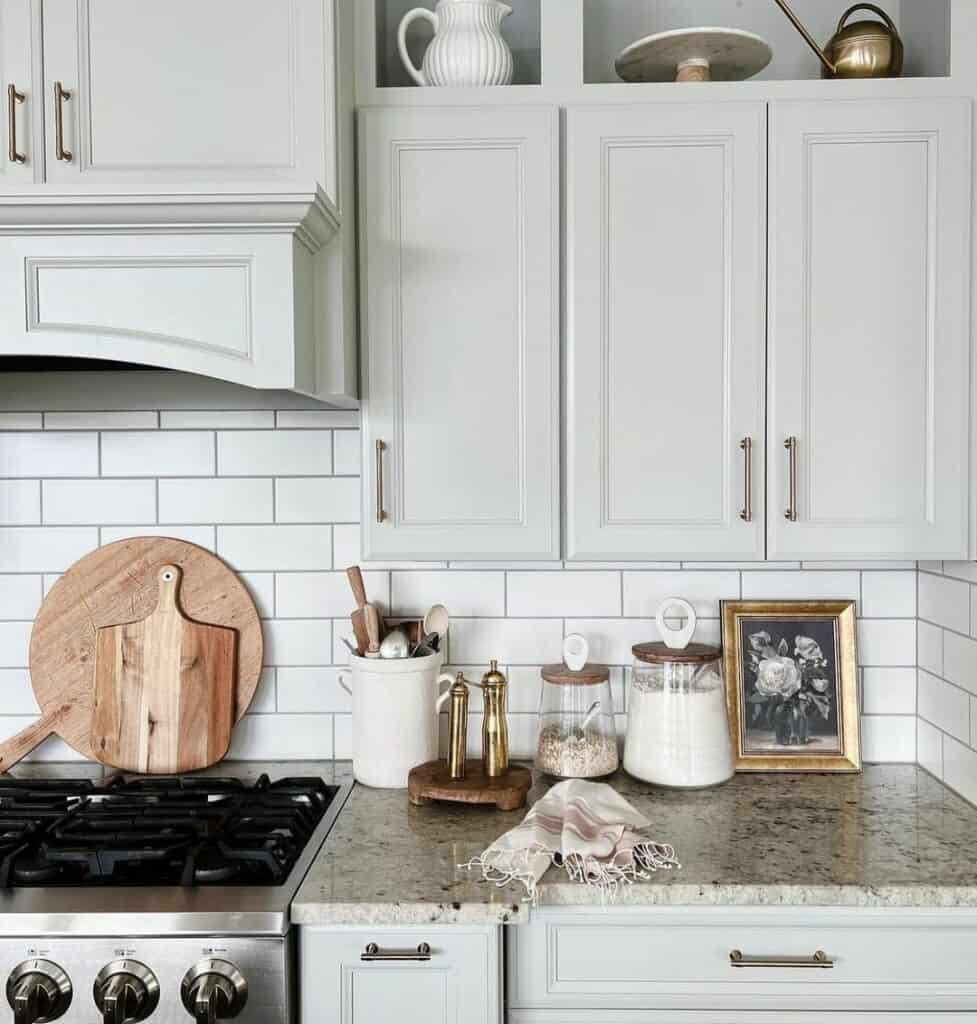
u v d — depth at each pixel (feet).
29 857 5.18
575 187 5.80
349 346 5.74
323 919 4.60
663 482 5.87
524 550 5.87
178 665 6.71
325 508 6.86
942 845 5.24
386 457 5.87
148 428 6.83
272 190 4.93
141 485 6.84
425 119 5.79
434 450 5.87
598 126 5.79
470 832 5.49
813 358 5.82
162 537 6.82
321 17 5.45
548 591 6.84
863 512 5.85
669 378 5.84
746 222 5.79
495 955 4.69
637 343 5.84
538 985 4.84
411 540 5.88
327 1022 4.69
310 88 5.45
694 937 4.84
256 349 5.13
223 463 6.84
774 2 6.81
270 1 5.47
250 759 6.90
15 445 6.83
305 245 5.37
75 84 5.46
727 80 6.43
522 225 5.81
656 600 6.83
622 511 5.89
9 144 5.44
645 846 5.02
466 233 5.82
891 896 4.70
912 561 6.80
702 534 5.87
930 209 5.78
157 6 5.46
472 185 5.81
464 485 5.87
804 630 6.71
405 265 5.83
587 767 6.22
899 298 5.80
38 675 6.75
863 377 5.82
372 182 5.81
